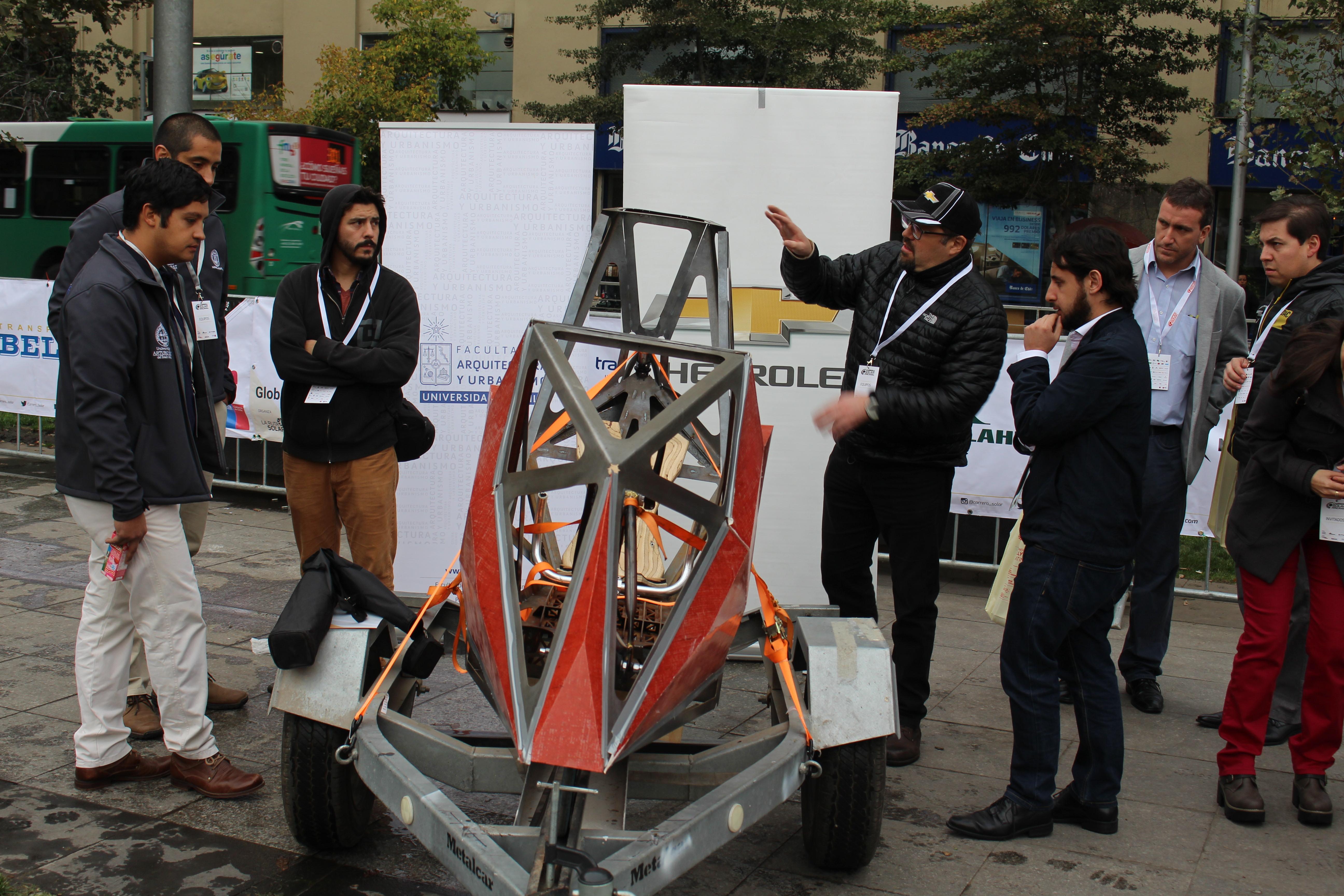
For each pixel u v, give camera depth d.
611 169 21.92
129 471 3.51
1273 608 3.86
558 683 2.60
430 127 5.58
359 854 3.45
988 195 18.94
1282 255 4.38
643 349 3.35
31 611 5.68
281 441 8.15
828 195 5.18
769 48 18.95
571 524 3.63
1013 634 3.72
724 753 3.08
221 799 3.76
